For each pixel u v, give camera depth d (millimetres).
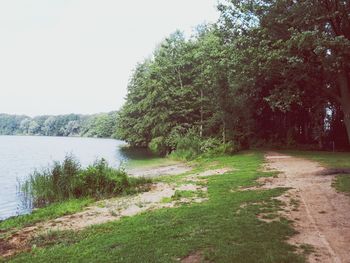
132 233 8867
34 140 114938
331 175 16125
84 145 78875
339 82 22781
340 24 21844
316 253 6957
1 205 16219
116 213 12031
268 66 22656
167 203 12922
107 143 90500
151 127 47406
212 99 32188
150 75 47594
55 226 10805
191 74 42812
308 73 23031
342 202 11016
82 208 13320
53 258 7562
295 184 14453
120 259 7090
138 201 13773
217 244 7547
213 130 35656
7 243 9359
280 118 37250
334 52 19688
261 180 15969
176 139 37562
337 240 7691
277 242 7516
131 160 36812
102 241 8461
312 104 29844
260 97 34938
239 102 30938
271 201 11430
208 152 30922
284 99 23219
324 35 19375
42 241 9188
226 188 14555
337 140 33312
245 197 12141
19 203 16578
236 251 7062
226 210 10477
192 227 8914
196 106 40688
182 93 40500
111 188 16328
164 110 42031
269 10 22922
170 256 7086
